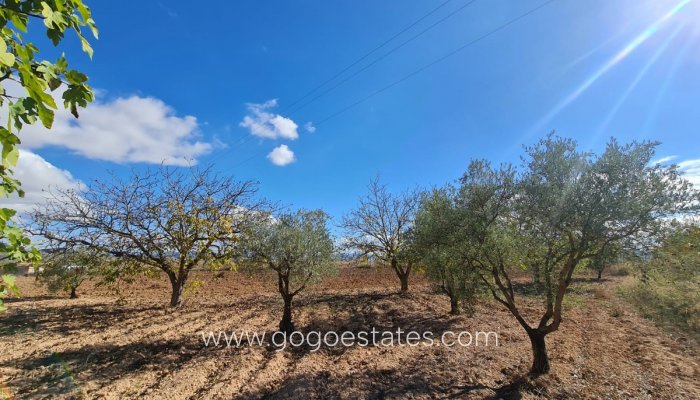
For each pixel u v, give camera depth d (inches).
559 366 329.7
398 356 374.0
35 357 354.9
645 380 304.5
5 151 68.7
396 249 796.6
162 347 403.2
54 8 77.5
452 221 311.1
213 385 298.2
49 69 78.4
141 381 305.7
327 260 474.0
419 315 584.4
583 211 250.7
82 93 85.0
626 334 460.4
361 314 600.4
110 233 567.5
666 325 494.6
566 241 297.6
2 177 87.6
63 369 322.7
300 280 478.6
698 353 381.4
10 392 272.8
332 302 707.4
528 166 284.7
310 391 284.7
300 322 542.3
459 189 327.9
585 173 253.6
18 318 541.0
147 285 1016.2
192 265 652.7
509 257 310.2
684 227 238.5
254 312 613.9
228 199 628.4
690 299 559.2
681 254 260.2
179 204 600.7
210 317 572.4
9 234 89.5
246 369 335.6
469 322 523.5
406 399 270.7
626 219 240.4
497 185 304.5
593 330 480.7
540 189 265.4
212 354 380.2
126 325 508.7
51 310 610.9
